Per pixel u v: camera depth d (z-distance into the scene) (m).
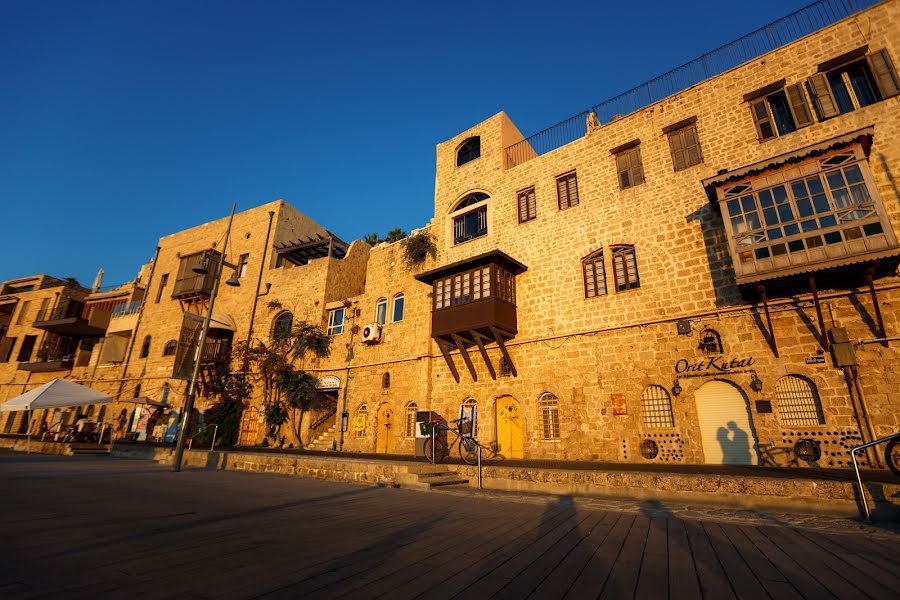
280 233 30.34
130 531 5.20
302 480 11.85
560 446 15.29
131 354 31.80
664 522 6.65
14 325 38.00
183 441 13.70
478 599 3.34
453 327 17.83
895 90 12.26
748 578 3.98
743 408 12.53
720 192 12.95
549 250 17.86
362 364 22.80
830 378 11.39
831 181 11.42
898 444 10.17
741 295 13.13
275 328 26.97
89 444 21.41
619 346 15.02
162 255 34.69
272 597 3.24
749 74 14.83
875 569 4.32
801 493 7.83
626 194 16.41
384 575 3.85
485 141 21.80
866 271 10.86
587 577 3.93
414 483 10.53
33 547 4.34
